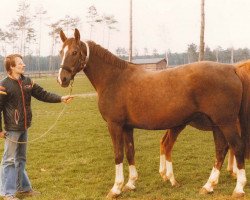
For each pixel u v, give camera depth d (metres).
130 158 7.08
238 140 6.22
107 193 6.98
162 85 6.36
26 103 6.54
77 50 6.55
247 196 6.36
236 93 6.15
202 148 10.53
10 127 6.45
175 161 9.12
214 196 6.48
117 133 6.70
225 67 6.25
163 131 13.38
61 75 6.50
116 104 6.62
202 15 23.80
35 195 6.87
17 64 6.40
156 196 6.62
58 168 8.88
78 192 6.98
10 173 6.57
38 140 12.38
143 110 6.46
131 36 36.34
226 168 8.37
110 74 6.73
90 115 18.14
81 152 10.51
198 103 6.24
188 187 7.11
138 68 6.77
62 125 15.43
